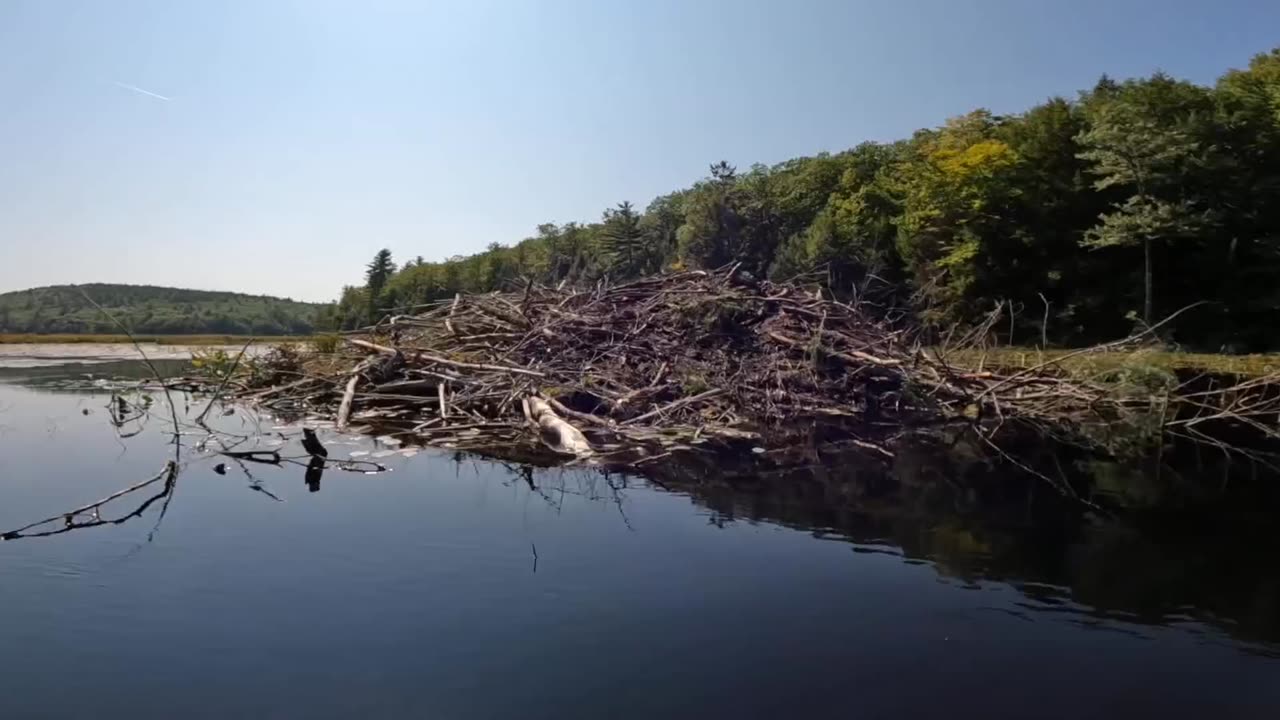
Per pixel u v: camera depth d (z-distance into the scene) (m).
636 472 6.67
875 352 11.41
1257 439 9.22
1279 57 26.66
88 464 7.28
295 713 2.69
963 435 9.10
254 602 3.67
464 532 4.82
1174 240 21.83
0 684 2.89
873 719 2.68
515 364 10.56
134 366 21.78
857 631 3.39
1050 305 23.12
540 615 3.52
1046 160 24.20
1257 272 20.83
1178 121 20.17
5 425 9.94
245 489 6.08
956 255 23.00
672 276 13.73
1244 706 2.80
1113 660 3.16
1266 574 4.17
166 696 2.81
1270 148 20.94
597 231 47.38
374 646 3.20
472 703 2.75
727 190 35.25
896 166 32.94
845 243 27.02
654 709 2.71
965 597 3.80
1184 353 16.31
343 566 4.17
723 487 6.14
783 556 4.39
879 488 6.15
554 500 5.67
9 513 5.44
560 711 2.70
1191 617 3.60
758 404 9.68
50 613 3.55
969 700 2.82
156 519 5.15
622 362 10.61
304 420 10.21
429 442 8.19
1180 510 5.57
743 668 3.03
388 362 10.95
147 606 3.63
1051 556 4.46
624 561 4.27
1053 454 7.93
